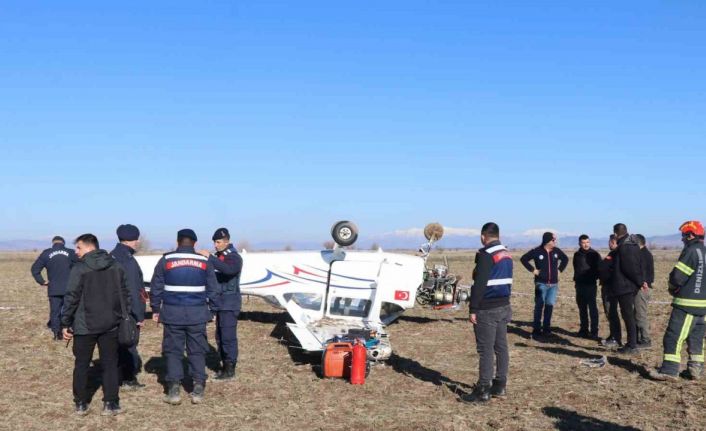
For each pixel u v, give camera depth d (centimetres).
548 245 1284
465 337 1285
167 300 791
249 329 1354
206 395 843
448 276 1432
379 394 858
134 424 726
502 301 812
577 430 713
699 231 916
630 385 902
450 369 1007
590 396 848
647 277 1132
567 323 1483
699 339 930
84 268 736
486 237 827
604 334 1336
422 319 1522
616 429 717
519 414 770
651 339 1250
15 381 904
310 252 1310
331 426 725
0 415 753
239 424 729
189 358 809
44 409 777
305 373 969
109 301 738
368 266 1286
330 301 1220
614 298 1126
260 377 941
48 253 1199
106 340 748
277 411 779
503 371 836
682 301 910
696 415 761
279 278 1266
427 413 775
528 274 3116
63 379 917
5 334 1250
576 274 1291
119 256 831
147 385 891
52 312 1196
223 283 913
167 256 796
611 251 1185
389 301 1297
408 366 1027
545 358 1084
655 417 758
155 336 1255
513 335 1325
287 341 1228
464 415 767
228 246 917
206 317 805
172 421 737
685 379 930
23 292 2153
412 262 1343
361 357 906
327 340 1008
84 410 753
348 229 1295
